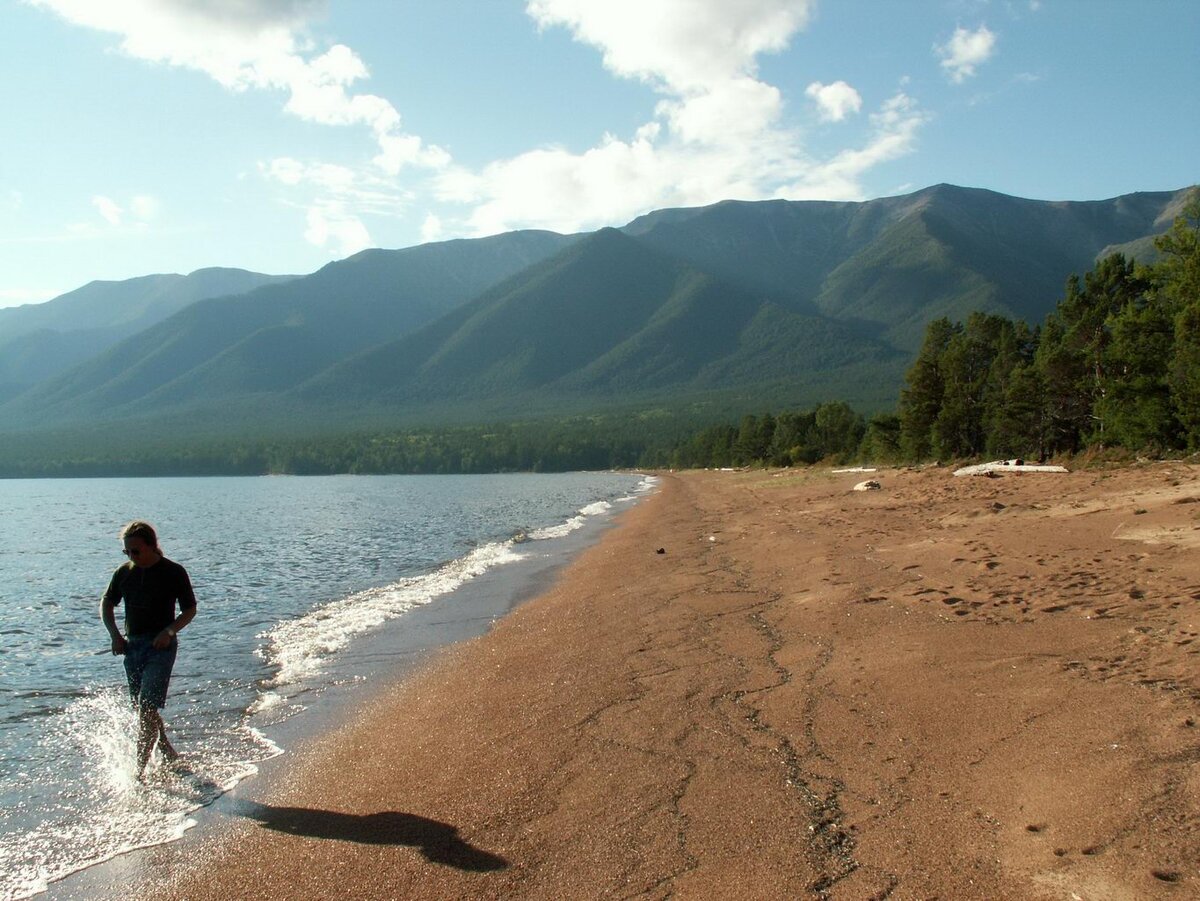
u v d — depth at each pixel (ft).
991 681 22.09
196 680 33.06
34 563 96.37
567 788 19.03
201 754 24.09
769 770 18.54
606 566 60.23
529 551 77.51
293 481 485.97
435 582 59.72
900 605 32.89
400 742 24.18
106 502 262.26
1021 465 95.91
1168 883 12.02
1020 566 37.45
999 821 14.74
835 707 22.16
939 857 13.85
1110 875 12.48
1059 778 15.83
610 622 38.32
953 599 32.50
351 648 38.37
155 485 448.65
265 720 27.32
